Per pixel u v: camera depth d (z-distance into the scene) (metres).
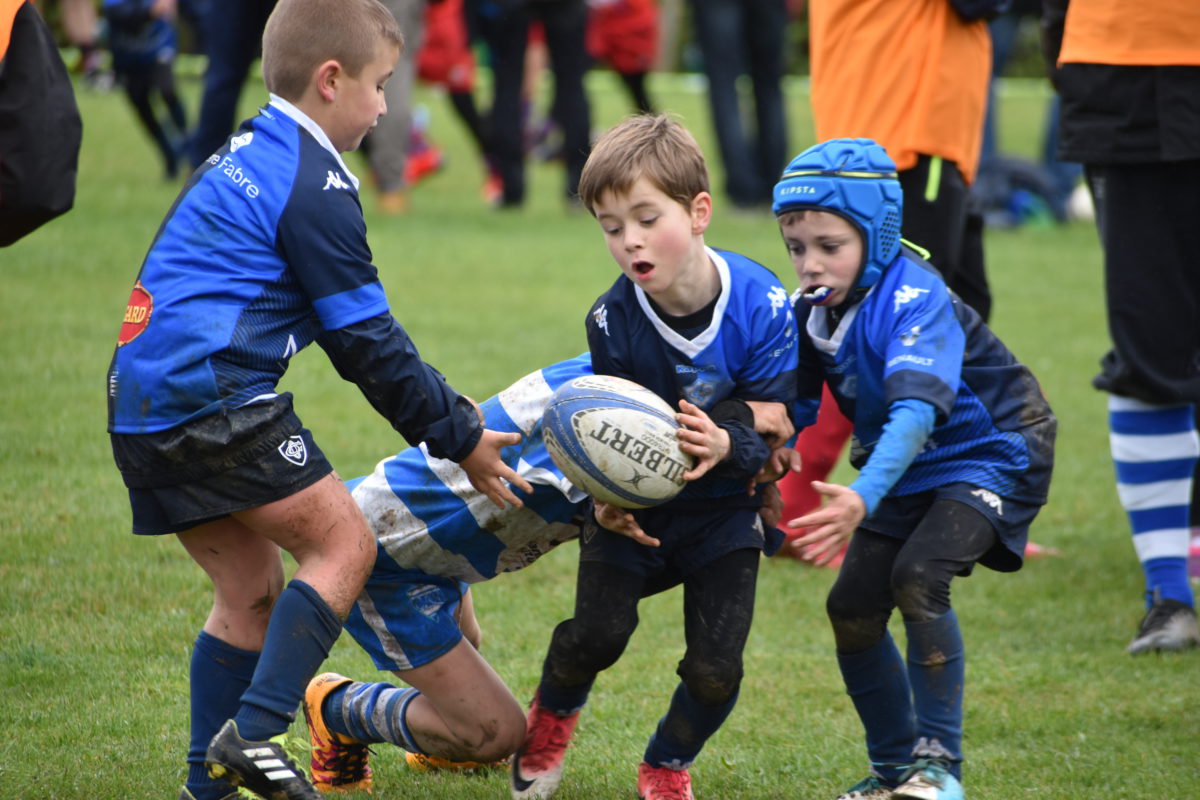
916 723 12.63
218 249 11.65
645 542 12.41
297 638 11.59
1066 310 38.88
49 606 17.66
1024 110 80.94
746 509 12.83
